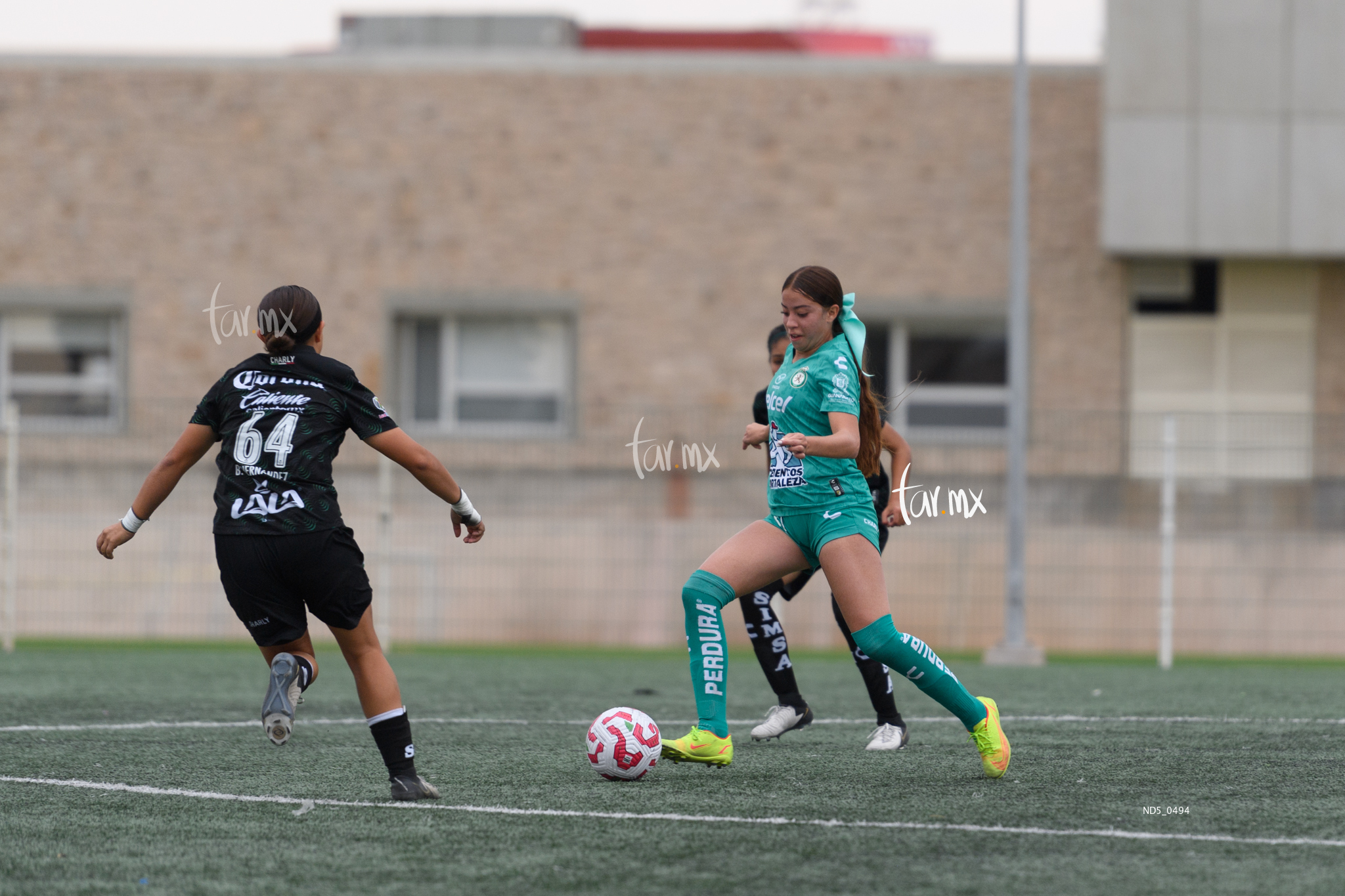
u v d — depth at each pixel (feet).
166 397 253.24
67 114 254.47
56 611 206.39
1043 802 62.28
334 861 50.83
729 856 51.31
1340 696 116.06
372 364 252.62
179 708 101.50
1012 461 163.94
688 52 311.47
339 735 86.69
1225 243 226.17
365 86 253.03
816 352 64.54
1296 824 57.67
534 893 46.26
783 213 248.52
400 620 202.49
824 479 64.54
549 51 264.52
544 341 254.47
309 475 57.72
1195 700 111.65
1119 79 226.58
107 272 254.27
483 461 238.48
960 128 245.24
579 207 251.19
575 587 200.13
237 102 253.44
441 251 252.42
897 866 49.70
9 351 256.73
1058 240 242.58
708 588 66.90
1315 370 241.35
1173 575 190.08
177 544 207.41
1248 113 225.35
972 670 145.89
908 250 246.06
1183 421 196.13
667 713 101.65
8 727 90.33
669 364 249.96
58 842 54.08
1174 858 51.24
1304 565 188.85
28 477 229.66
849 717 98.17
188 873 49.03
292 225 253.44
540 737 86.12
